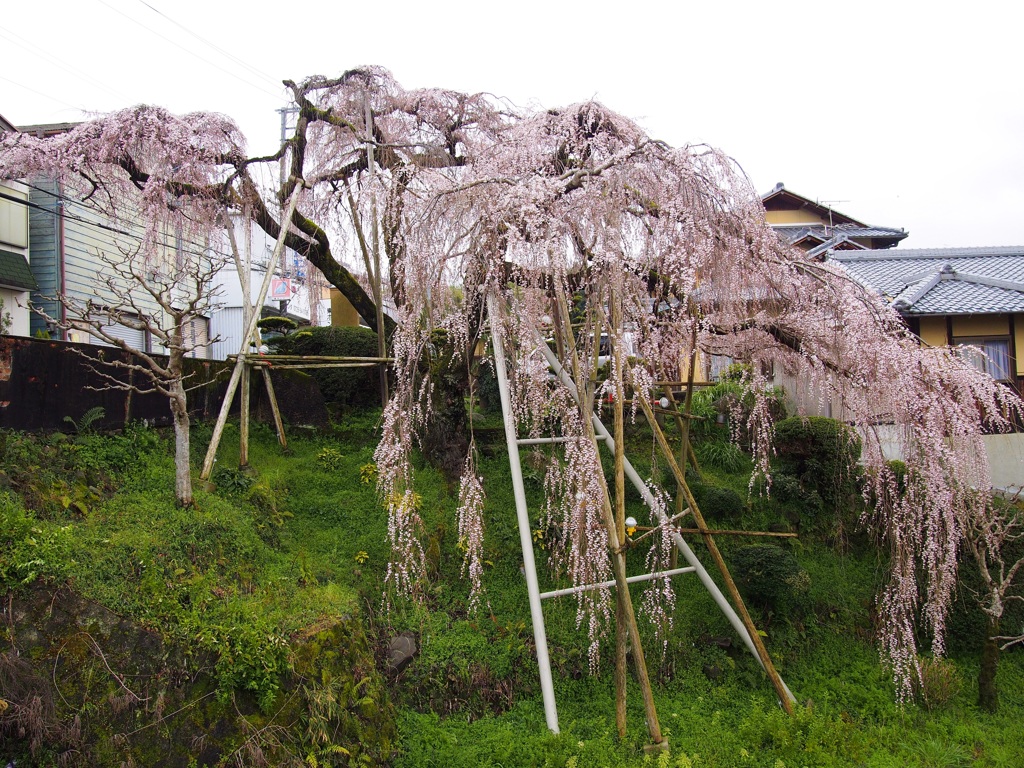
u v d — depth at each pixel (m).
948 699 6.87
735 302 7.32
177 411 6.63
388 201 7.86
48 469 6.34
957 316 11.01
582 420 6.40
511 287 6.76
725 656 7.18
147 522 6.13
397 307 7.45
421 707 6.21
